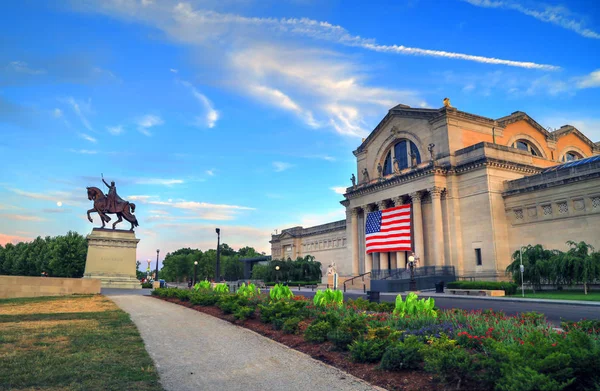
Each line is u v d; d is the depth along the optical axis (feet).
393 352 36.78
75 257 317.83
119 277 203.00
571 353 28.63
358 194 247.70
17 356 42.32
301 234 373.20
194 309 94.02
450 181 197.36
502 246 180.75
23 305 101.50
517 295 138.31
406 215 211.41
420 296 140.97
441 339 37.91
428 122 212.23
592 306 95.55
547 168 198.49
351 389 33.42
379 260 231.50
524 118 230.68
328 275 224.94
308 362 42.47
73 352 44.83
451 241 193.47
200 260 518.37
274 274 298.56
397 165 225.15
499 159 185.88
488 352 35.29
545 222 169.78
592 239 153.38
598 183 153.38
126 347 48.39
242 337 57.21
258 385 34.83
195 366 41.22
